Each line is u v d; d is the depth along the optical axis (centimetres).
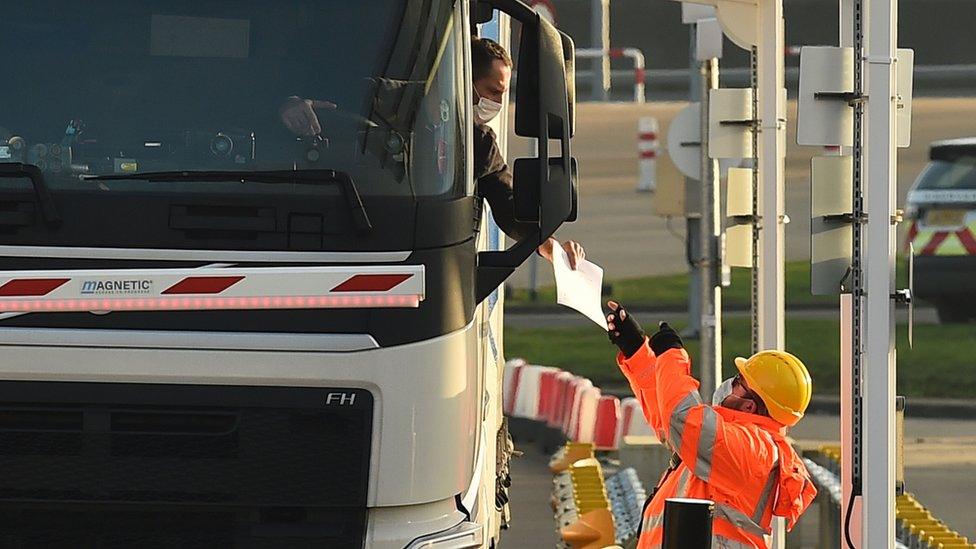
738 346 7269
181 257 2028
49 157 2050
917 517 3375
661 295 8331
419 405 2039
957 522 4450
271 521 2058
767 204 3416
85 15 2095
